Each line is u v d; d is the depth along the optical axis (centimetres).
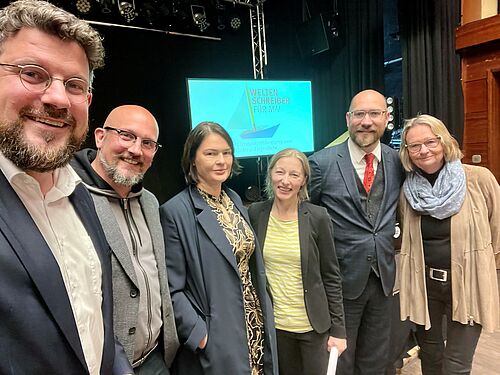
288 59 471
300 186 169
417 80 356
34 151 69
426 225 178
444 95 342
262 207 176
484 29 316
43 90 71
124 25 350
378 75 392
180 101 416
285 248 165
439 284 177
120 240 116
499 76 331
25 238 68
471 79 344
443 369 179
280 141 405
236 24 420
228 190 165
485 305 165
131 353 114
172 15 377
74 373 71
